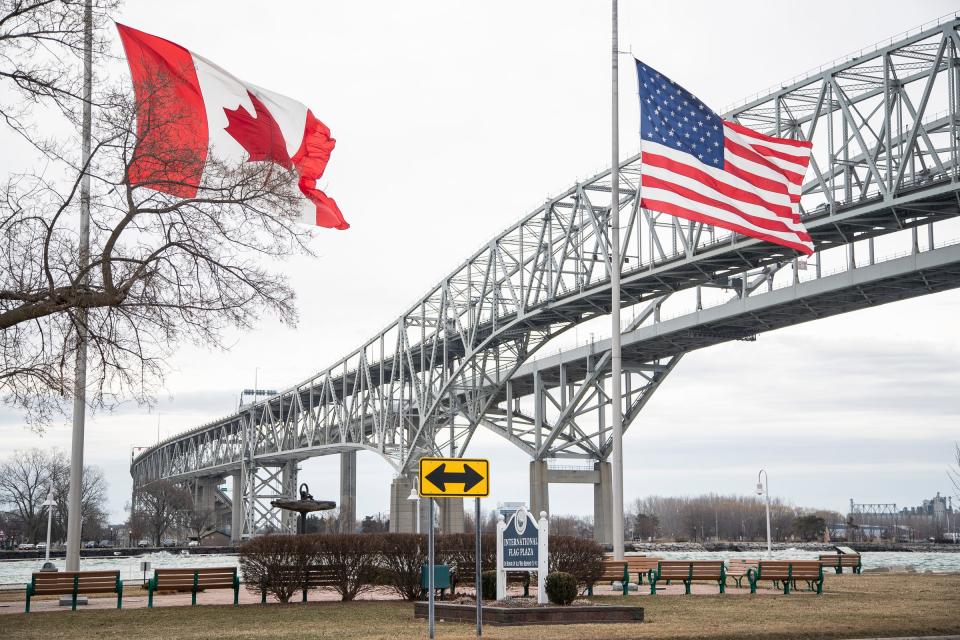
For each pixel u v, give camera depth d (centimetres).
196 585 2684
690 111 3231
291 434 14738
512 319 8462
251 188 2159
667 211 3102
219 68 2555
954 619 2112
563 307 7788
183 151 2102
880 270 5716
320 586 2772
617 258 3097
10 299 1934
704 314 7131
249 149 2575
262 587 2739
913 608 2422
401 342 10569
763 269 6806
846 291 6056
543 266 8112
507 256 8712
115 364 2023
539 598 2217
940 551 14575
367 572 2792
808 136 5800
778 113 5994
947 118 5603
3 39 1917
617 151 3150
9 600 3023
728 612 2323
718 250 6175
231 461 16750
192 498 19675
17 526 16962
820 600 2700
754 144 3384
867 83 5609
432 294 9950
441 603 2325
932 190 5059
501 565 2281
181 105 2241
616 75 3169
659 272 6700
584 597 2759
